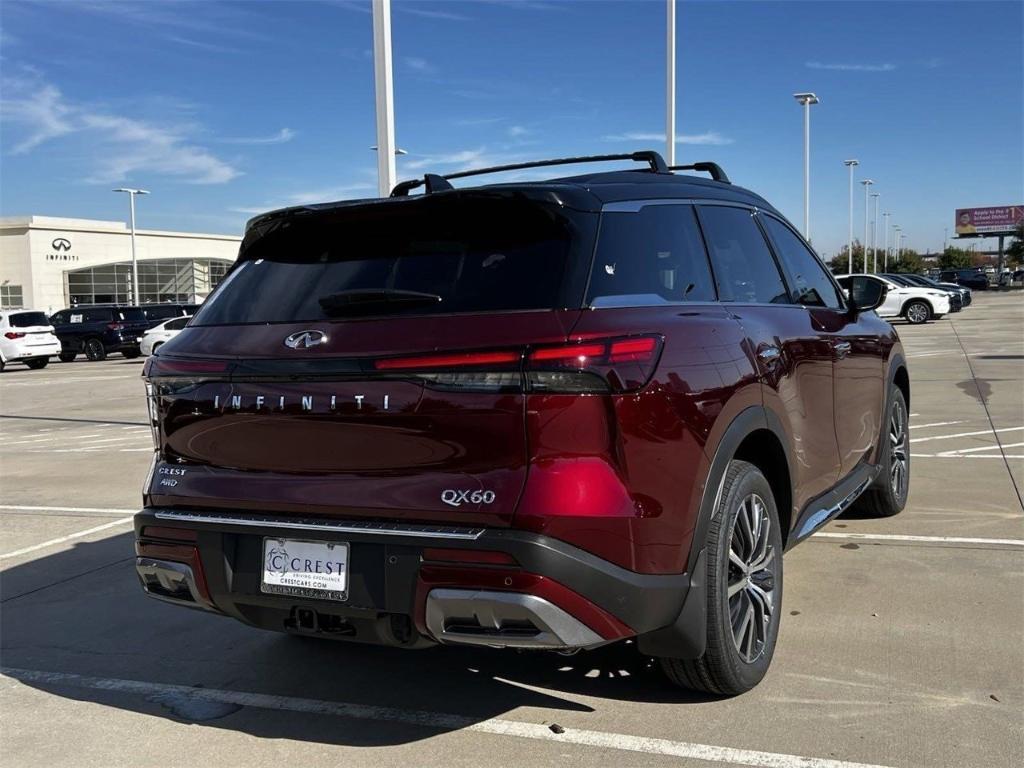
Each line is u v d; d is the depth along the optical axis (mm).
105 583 5375
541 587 2660
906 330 26078
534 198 3004
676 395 2939
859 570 4855
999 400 11312
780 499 3832
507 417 2721
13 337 27031
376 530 2824
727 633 3217
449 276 3021
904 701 3359
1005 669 3600
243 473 3133
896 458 5914
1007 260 116938
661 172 3797
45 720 3576
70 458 10195
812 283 4699
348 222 3359
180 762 3191
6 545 6312
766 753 3029
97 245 67875
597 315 2826
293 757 3189
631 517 2779
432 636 2811
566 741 3191
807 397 4023
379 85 8820
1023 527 5594
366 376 2881
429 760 3115
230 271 3607
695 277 3488
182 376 3244
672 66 15836
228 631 4520
